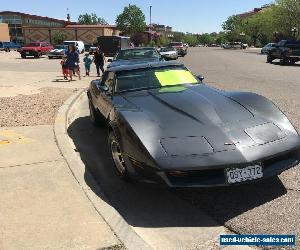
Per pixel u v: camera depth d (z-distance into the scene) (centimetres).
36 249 308
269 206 378
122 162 446
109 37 3619
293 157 406
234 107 441
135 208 392
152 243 328
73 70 1545
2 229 339
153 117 418
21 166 498
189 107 434
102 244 312
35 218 357
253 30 9419
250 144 377
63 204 385
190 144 372
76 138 666
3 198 402
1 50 5534
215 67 2227
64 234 328
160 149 368
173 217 371
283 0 4925
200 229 347
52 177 458
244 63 2623
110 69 616
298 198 391
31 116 805
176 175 362
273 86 1220
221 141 376
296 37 4919
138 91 537
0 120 773
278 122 422
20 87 1301
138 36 7550
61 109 866
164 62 612
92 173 494
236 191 414
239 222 353
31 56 3984
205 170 362
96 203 385
